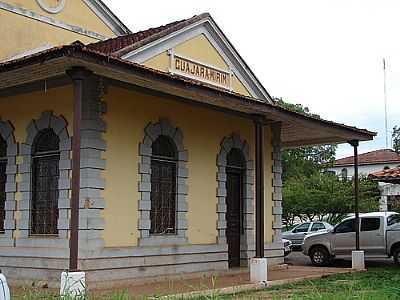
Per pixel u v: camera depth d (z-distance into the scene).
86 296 8.90
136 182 14.26
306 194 40.22
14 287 13.21
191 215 15.80
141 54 14.84
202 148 16.39
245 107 14.58
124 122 14.07
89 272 12.86
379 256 20.06
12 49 15.77
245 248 17.61
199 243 15.95
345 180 42.28
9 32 15.78
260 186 15.06
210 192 16.53
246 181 17.91
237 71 18.16
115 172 13.73
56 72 12.05
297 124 17.56
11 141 14.52
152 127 14.79
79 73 11.42
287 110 15.57
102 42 17.03
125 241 13.82
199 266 15.72
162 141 15.37
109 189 13.54
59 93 13.76
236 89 18.09
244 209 17.81
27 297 8.75
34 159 14.20
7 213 14.32
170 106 15.41
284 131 19.55
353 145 19.70
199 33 16.77
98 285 12.98
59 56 10.78
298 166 48.94
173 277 14.82
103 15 18.55
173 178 15.55
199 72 16.64
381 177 18.30
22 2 16.17
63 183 13.38
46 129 14.00
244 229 17.72
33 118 14.18
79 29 17.72
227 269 16.59
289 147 21.86
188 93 13.24
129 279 13.72
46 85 13.90
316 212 40.47
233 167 17.67
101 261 13.13
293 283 14.70
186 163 15.80
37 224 13.96
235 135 17.61
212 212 16.52
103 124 13.52
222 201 16.83
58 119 13.66
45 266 13.32
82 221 12.95
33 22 16.39
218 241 16.52
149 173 14.58
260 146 15.26
